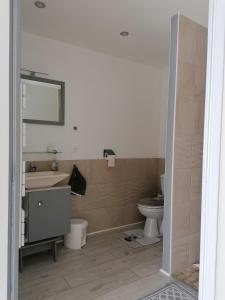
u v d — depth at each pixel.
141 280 2.01
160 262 2.33
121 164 3.29
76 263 2.30
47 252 2.52
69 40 2.71
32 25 2.38
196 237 2.28
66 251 2.56
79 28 2.44
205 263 0.86
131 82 3.35
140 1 1.95
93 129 3.03
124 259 2.39
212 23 0.84
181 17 2.03
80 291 1.86
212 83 0.84
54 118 2.72
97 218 3.08
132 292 1.84
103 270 2.17
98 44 2.81
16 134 1.06
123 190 3.31
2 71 0.98
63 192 2.32
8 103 1.01
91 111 3.00
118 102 3.24
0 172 0.99
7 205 1.02
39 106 2.62
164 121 3.62
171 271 2.09
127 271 2.16
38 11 2.12
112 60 3.15
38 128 2.63
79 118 2.91
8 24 1.00
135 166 3.43
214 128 0.84
